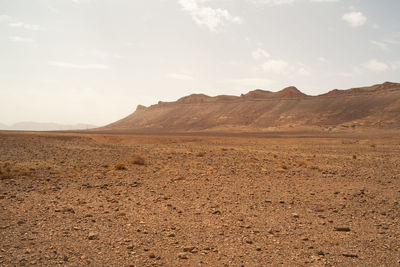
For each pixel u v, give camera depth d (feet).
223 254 18.83
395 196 37.32
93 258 17.46
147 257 17.95
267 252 19.33
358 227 25.09
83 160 71.00
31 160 67.05
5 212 26.45
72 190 37.63
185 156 85.40
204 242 20.86
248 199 34.76
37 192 35.73
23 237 20.43
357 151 117.19
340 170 60.08
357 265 17.49
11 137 174.81
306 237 22.21
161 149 115.24
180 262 17.42
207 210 29.55
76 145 131.03
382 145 164.96
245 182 45.68
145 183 43.57
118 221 25.17
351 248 20.29
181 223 25.20
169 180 46.14
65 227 23.06
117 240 20.66
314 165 67.62
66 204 30.45
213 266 17.04
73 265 16.35
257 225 25.18
